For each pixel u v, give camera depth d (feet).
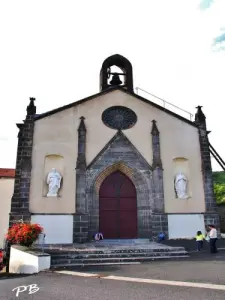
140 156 74.02
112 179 74.64
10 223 64.34
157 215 69.46
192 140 77.82
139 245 60.23
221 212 101.45
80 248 56.08
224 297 25.62
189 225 70.38
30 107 72.95
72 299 26.66
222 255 52.80
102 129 75.05
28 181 67.31
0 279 40.14
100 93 77.77
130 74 87.04
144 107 78.64
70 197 68.39
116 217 72.02
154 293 27.71
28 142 70.08
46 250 52.31
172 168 74.59
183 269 40.09
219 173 136.77
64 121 73.67
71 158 71.31
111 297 26.81
